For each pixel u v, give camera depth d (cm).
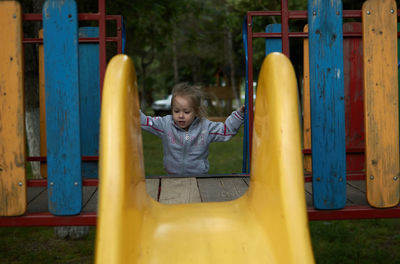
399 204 192
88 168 276
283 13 199
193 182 252
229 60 1844
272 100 142
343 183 185
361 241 396
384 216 186
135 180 140
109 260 114
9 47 174
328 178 184
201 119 280
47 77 175
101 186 124
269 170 139
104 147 127
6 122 175
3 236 433
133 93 149
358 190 230
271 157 138
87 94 275
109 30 477
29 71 415
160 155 886
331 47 184
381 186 185
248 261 133
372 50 183
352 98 274
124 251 118
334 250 369
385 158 185
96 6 475
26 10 421
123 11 489
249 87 257
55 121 176
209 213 153
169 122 283
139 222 139
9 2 173
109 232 117
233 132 286
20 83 174
